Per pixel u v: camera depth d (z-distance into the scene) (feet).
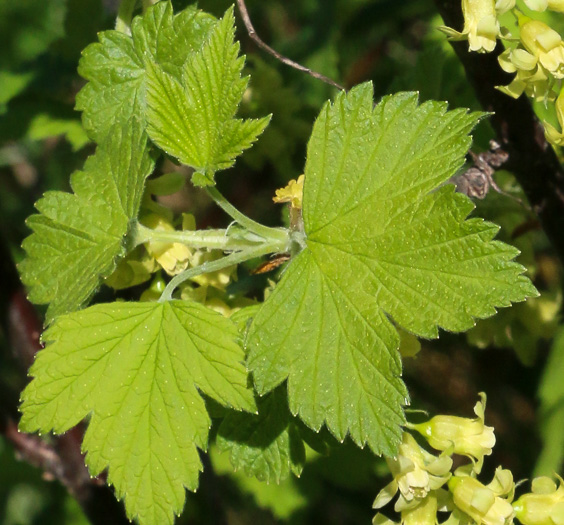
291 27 2.65
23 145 2.60
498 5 1.38
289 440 1.41
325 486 2.00
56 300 1.42
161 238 1.42
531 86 1.41
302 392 1.35
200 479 1.83
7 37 2.52
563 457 1.80
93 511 1.72
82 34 1.88
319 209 1.38
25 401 1.37
